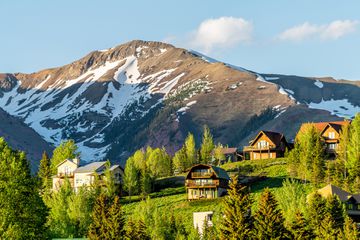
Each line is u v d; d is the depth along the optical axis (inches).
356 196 5418.3
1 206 3348.9
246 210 4146.2
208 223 5467.5
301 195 5012.3
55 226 5447.8
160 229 5004.9
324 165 6604.3
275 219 4030.5
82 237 5442.9
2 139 3617.1
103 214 4726.9
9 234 3159.5
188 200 6510.8
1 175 3412.9
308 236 4055.1
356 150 6373.0
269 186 6604.3
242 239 4025.6
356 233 4092.0
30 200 3457.2
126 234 4517.7
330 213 4542.3
